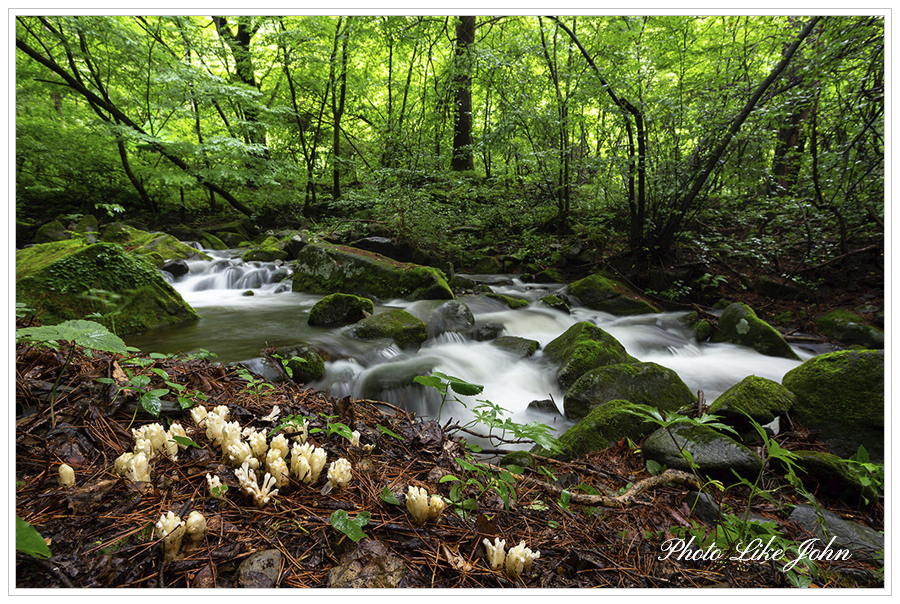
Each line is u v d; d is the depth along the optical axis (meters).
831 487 2.61
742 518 2.19
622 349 4.93
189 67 11.25
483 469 2.13
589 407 3.83
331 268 7.98
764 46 8.80
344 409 2.52
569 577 1.63
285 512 1.64
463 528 1.74
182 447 1.91
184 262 8.70
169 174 11.33
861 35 5.99
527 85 9.46
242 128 13.38
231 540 1.49
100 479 1.67
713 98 7.62
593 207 10.25
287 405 2.50
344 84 13.32
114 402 2.10
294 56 12.94
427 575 1.49
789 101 6.75
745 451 2.55
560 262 9.63
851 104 6.64
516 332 6.34
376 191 11.76
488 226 11.17
